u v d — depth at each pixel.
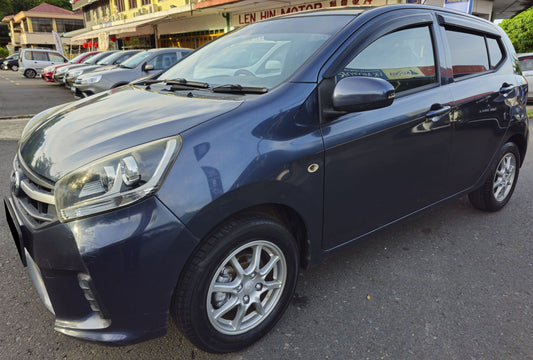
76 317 1.64
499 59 3.35
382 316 2.21
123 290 1.55
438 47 2.68
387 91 1.89
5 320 2.14
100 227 1.49
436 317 2.20
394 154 2.33
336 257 2.82
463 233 3.21
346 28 2.22
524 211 3.66
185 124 1.72
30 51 22.19
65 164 1.65
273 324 2.04
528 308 2.28
